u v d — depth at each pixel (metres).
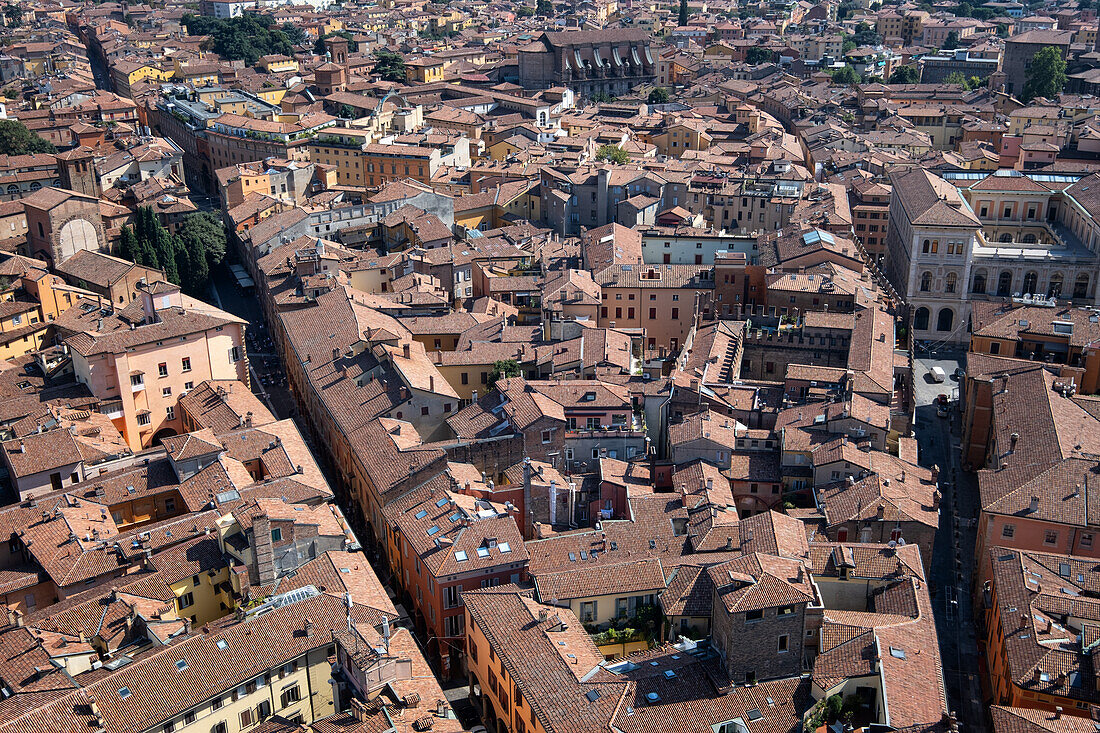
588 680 122.44
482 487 164.38
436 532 151.62
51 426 176.50
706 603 138.62
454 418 187.88
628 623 140.88
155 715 117.44
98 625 132.88
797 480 172.38
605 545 152.25
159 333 197.50
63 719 114.31
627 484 167.75
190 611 144.00
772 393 197.00
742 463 175.75
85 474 170.62
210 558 145.50
